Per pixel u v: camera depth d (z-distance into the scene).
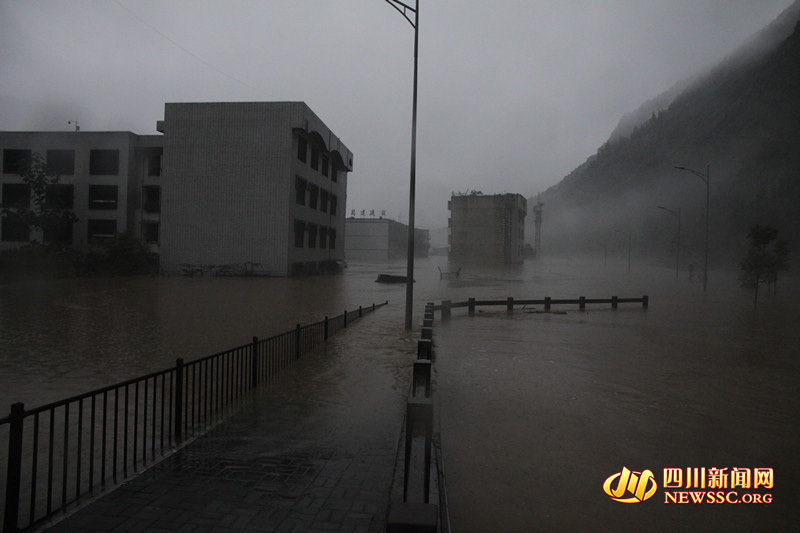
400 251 118.00
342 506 4.22
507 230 93.19
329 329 14.93
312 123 46.25
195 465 5.10
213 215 43.34
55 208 43.00
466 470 5.57
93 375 9.64
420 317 19.73
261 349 10.19
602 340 15.02
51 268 35.81
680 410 8.05
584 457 6.01
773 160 102.50
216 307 21.84
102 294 26.55
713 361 12.11
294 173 44.03
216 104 43.41
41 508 4.20
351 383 8.86
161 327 15.94
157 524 3.89
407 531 3.47
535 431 6.91
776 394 9.11
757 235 29.61
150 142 45.78
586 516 4.59
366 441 5.87
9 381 9.11
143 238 45.38
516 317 20.61
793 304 26.72
